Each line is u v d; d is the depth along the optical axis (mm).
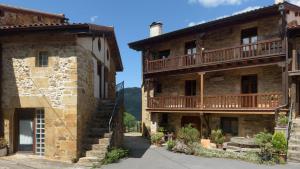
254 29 20766
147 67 26125
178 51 25219
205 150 18125
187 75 24422
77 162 14016
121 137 19562
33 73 14633
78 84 14562
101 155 14531
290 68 18328
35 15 20234
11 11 18109
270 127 19562
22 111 15039
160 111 24734
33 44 14695
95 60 18203
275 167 14375
